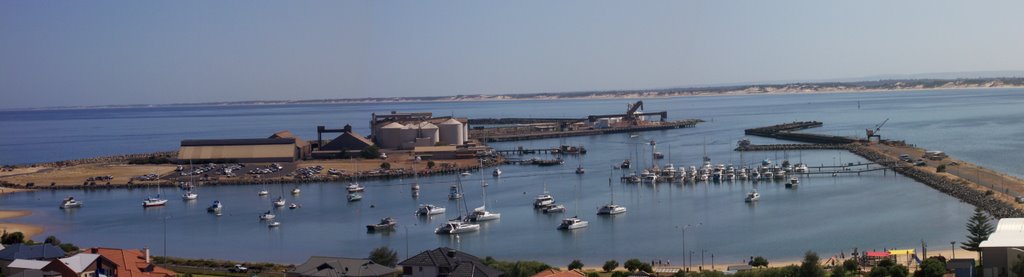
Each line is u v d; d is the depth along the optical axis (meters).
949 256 143.88
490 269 116.12
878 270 124.31
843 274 124.75
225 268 144.38
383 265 125.06
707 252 158.62
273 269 142.88
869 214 193.25
